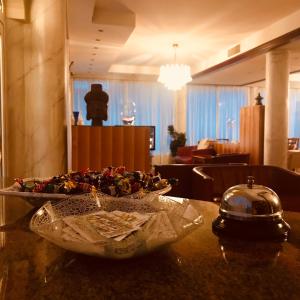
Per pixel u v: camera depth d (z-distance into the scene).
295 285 0.67
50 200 1.13
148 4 4.54
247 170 3.39
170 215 0.89
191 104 10.49
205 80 9.67
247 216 0.96
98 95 3.68
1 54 2.69
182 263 0.78
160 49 7.04
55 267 0.75
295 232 1.02
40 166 2.71
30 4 2.66
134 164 3.68
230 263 0.78
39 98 2.70
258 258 0.81
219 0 4.44
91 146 3.58
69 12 4.20
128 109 9.82
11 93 2.68
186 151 9.09
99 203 0.99
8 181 2.07
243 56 6.44
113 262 0.78
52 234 0.77
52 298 0.61
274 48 5.76
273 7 4.68
